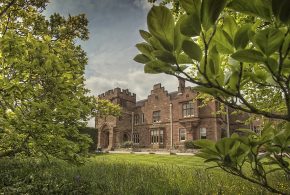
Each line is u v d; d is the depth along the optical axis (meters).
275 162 1.29
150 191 6.74
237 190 6.48
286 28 0.88
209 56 0.97
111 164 11.94
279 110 6.47
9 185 6.78
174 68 0.95
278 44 0.81
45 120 4.79
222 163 1.17
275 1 0.73
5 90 4.51
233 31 0.94
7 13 9.17
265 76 1.13
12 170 8.68
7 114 5.02
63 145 5.21
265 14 0.83
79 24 12.41
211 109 29.70
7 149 5.92
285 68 0.99
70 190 6.50
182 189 6.93
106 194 6.43
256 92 6.45
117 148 36.19
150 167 10.60
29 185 6.37
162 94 35.19
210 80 1.04
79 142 5.91
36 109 4.73
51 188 6.48
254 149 1.25
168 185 7.36
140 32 0.96
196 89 1.11
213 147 1.14
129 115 38.56
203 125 30.03
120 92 39.00
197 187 7.00
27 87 4.48
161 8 0.77
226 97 1.11
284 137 1.18
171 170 9.99
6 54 4.64
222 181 7.46
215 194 6.25
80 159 5.68
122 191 6.57
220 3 0.74
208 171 9.39
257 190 6.11
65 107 5.04
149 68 0.97
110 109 17.75
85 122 6.23
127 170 9.74
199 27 0.78
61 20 12.12
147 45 0.97
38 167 9.69
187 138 31.02
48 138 5.18
